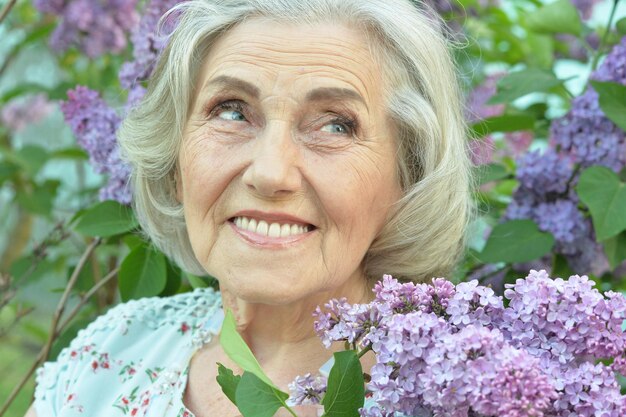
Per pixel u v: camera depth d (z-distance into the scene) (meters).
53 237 2.65
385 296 1.35
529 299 1.33
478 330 1.24
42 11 2.97
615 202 2.00
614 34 2.69
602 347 1.30
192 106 1.69
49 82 4.16
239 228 1.60
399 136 1.67
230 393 1.45
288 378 1.73
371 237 1.67
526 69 2.26
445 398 1.21
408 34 1.64
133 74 2.24
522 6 3.11
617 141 2.11
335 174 1.56
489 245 2.11
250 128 1.59
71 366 1.97
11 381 4.64
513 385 1.18
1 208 4.93
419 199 1.70
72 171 4.16
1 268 3.78
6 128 3.98
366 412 1.38
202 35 1.64
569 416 1.27
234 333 1.41
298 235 1.58
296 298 1.58
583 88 2.36
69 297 2.61
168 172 1.84
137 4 3.22
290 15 1.58
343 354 1.37
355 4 1.60
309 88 1.55
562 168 2.16
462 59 2.65
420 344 1.26
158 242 1.98
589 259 2.19
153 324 1.99
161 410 1.76
